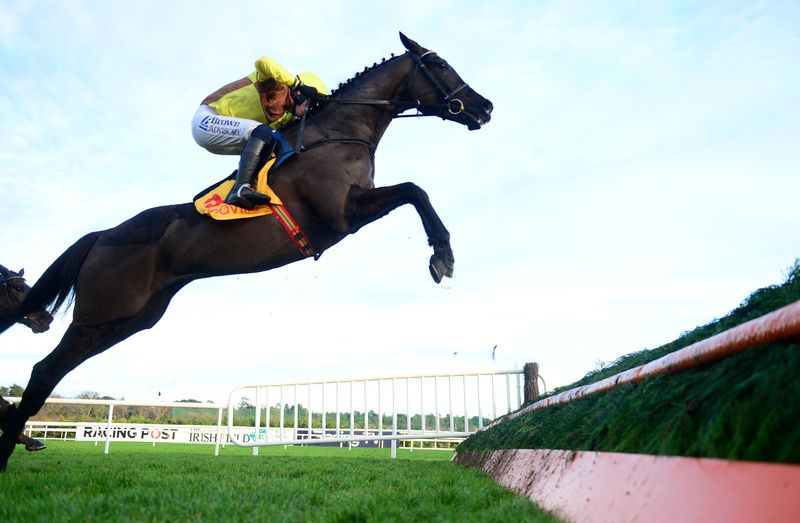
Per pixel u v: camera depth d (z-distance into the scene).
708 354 1.75
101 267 3.78
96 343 3.82
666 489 1.49
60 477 3.32
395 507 2.21
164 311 4.11
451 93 4.04
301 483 3.28
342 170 3.68
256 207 3.62
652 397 1.99
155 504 2.32
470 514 2.08
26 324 4.27
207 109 3.98
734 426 1.36
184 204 3.89
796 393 1.23
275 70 3.63
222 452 9.82
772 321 1.42
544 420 3.52
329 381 9.01
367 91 3.95
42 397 3.78
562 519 2.00
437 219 3.55
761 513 1.12
